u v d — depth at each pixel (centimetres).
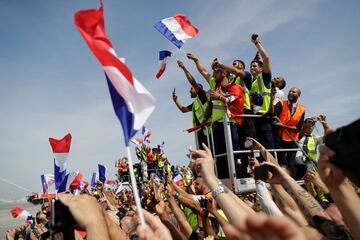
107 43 205
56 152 399
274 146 618
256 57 678
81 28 200
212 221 445
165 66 666
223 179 561
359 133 133
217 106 551
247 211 205
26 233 808
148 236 166
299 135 667
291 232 74
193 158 222
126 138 196
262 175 221
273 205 279
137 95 206
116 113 203
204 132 614
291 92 657
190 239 402
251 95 618
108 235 168
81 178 754
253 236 77
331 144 142
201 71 634
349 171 136
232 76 673
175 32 620
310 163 602
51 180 718
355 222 144
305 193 203
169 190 490
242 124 593
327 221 182
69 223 168
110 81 206
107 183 1435
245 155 567
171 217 479
